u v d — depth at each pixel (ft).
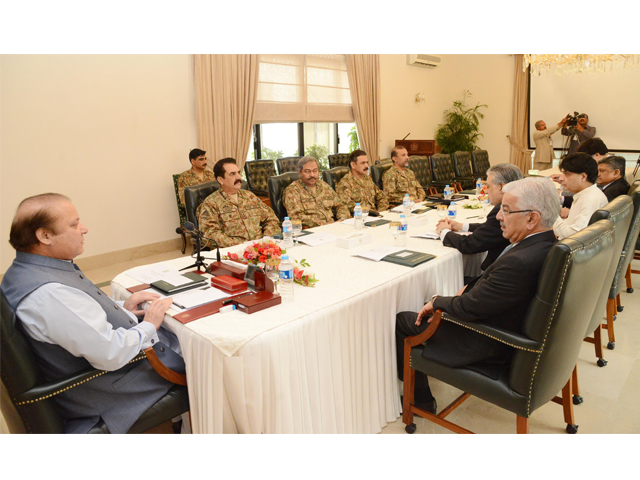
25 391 4.54
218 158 18.88
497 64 29.43
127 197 16.43
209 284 6.86
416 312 7.15
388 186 16.53
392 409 7.05
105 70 15.35
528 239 5.68
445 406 7.53
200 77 17.78
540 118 28.63
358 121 25.13
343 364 6.06
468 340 5.92
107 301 5.43
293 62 21.72
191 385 5.42
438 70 30.48
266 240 7.07
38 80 13.91
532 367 5.20
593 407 7.45
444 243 8.82
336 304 5.90
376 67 25.53
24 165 13.88
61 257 4.97
